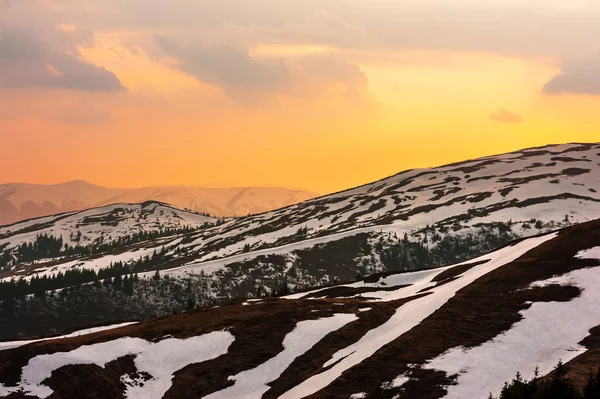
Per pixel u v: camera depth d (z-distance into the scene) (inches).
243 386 3218.5
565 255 3821.4
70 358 3393.2
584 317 2896.2
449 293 3853.3
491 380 2514.8
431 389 2566.4
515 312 3147.1
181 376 3348.9
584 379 2151.8
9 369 3250.5
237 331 3799.2
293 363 3378.4
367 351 3181.6
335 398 2706.7
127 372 3371.1
